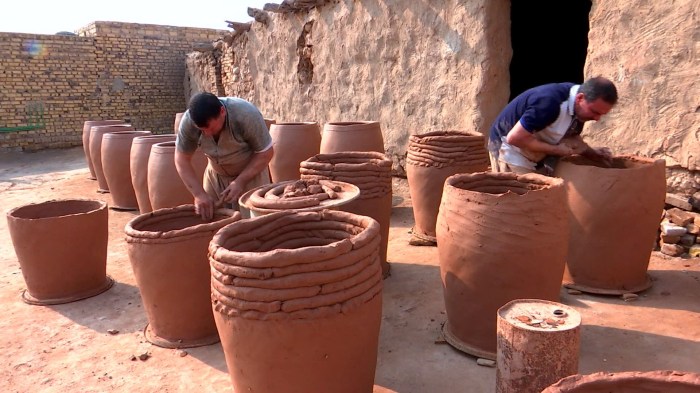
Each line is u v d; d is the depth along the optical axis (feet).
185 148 12.65
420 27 21.80
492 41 19.39
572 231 12.16
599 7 15.39
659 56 14.16
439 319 11.42
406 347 10.28
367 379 7.82
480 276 9.30
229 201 12.15
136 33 53.11
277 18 31.91
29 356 10.62
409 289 13.10
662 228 14.39
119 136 23.39
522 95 11.80
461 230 9.39
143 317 12.46
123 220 22.31
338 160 14.66
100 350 10.80
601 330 10.41
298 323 6.70
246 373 7.26
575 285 12.39
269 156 12.82
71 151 49.21
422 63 22.03
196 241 10.28
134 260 10.56
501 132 12.44
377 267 7.61
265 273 6.65
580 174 11.75
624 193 11.27
